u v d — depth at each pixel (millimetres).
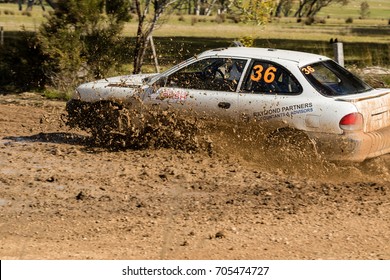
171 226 16375
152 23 40125
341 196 18828
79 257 14383
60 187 19656
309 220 16828
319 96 21125
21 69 41094
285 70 21766
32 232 16172
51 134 26766
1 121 29594
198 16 188125
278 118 21547
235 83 22391
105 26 41688
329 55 64562
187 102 22922
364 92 21781
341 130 20641
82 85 25172
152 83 23609
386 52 72375
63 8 41219
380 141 21156
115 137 24078
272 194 18953
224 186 19656
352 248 15008
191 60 23297
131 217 17109
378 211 17516
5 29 108062
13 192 19172
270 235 15781
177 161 22234
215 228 16234
